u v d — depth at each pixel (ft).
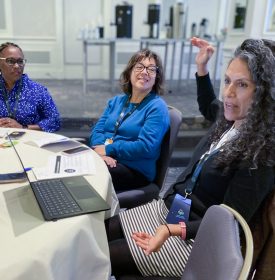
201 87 5.52
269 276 3.45
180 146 11.60
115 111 6.68
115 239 4.16
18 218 2.83
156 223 4.15
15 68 6.80
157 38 16.37
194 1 20.63
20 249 2.39
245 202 3.26
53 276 2.37
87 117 11.49
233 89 3.51
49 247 2.44
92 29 16.38
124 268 3.68
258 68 3.26
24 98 7.10
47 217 2.82
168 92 17.12
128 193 5.55
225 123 4.04
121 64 20.58
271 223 3.34
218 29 21.50
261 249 3.48
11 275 2.20
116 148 6.00
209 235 2.49
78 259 2.76
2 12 18.26
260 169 3.21
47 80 19.70
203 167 3.85
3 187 3.46
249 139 3.26
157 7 16.38
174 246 3.68
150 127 5.86
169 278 3.54
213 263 2.23
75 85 18.38
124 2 17.49
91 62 20.40
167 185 9.18
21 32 18.88
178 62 21.30
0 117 7.08
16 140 5.25
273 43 3.49
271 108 3.22
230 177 3.49
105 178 3.90
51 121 7.38
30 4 18.48
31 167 4.09
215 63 17.75
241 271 1.81
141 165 5.95
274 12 11.64
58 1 18.60
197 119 12.10
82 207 3.05
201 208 3.84
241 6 12.47
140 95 6.31
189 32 21.15
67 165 4.21
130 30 17.04
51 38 19.39
